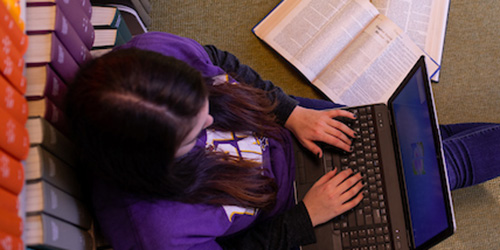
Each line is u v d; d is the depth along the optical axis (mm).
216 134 751
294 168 889
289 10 1266
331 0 1255
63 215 570
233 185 699
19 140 487
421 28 1243
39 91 555
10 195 466
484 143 1034
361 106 916
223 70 816
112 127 476
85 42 747
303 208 801
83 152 550
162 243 608
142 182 564
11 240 439
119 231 619
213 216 678
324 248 830
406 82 906
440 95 1259
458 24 1291
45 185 526
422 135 835
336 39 1225
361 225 829
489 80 1254
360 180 853
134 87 464
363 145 883
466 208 1182
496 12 1284
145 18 1269
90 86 473
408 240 817
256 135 806
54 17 582
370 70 1199
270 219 804
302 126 896
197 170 663
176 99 486
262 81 911
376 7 1269
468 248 1162
